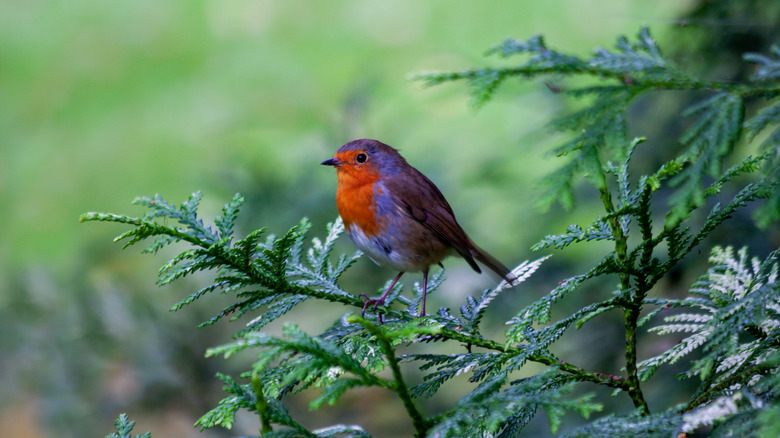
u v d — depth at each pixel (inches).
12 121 884.0
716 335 137.6
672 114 346.9
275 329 428.5
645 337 362.9
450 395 435.5
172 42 898.7
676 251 154.0
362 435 140.5
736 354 154.3
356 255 208.1
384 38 795.4
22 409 374.3
